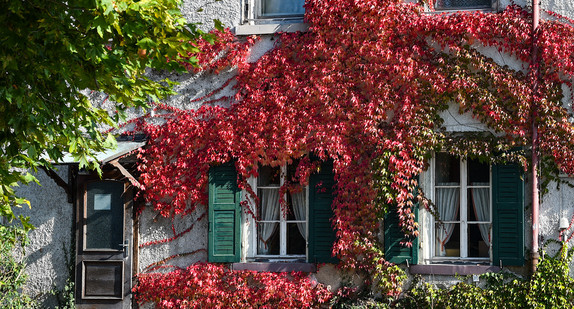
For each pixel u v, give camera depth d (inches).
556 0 376.5
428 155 379.9
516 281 366.9
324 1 393.4
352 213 385.4
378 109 382.0
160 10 267.7
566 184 368.8
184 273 406.0
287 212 409.4
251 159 398.3
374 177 380.5
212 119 408.5
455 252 389.1
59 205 426.3
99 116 308.0
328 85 390.3
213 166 405.1
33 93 276.7
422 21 383.2
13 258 423.5
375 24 388.2
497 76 373.4
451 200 391.5
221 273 401.1
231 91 410.0
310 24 399.5
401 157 379.2
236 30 409.4
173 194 408.5
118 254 409.4
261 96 398.6
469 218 390.9
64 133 289.3
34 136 292.7
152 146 411.2
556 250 369.4
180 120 410.6
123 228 409.1
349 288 386.9
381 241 386.6
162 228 413.7
